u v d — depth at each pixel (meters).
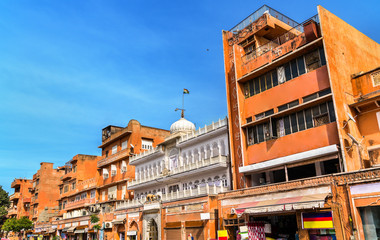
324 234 16.95
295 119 21.17
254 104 24.14
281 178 23.86
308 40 20.78
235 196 22.11
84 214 48.50
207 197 24.62
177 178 32.09
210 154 29.17
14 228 63.03
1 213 69.44
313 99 19.98
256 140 23.52
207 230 23.86
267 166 21.45
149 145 44.25
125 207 37.16
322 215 16.86
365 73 20.30
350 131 18.73
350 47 21.86
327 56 19.41
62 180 62.19
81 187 53.72
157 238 30.41
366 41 23.92
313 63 20.72
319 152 18.70
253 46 26.33
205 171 28.39
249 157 23.64
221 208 23.12
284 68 22.47
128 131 43.12
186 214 26.55
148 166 38.50
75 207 53.69
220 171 27.36
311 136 19.94
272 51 23.36
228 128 26.92
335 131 18.72
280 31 26.25
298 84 21.30
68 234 52.81
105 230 41.31
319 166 19.84
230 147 25.44
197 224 25.02
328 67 19.22
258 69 23.52
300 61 21.48
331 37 20.33
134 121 43.66
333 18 21.16
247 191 21.52
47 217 67.88
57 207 69.88
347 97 19.89
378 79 19.69
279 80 22.66
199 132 30.36
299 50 20.95
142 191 38.84
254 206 19.92
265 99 23.38
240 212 20.61
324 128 19.34
